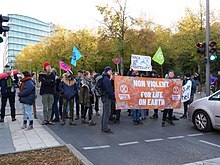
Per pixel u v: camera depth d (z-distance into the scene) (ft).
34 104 35.42
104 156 18.65
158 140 23.25
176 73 126.93
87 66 120.06
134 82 29.55
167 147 20.94
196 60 94.38
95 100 37.50
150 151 19.81
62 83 30.17
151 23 92.07
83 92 31.01
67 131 27.02
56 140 22.89
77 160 16.57
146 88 29.89
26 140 22.95
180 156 18.53
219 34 90.07
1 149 19.99
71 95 30.01
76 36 115.65
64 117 30.58
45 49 134.31
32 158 17.20
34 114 35.53
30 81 27.45
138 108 29.68
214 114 25.41
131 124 31.04
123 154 19.10
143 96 29.86
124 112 41.65
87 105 30.99
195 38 90.33
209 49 39.29
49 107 30.73
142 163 17.11
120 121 33.12
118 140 23.30
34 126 29.50
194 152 19.49
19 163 16.21
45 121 30.68
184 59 113.70
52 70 31.76
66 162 16.25
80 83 32.78
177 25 102.53
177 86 31.01
